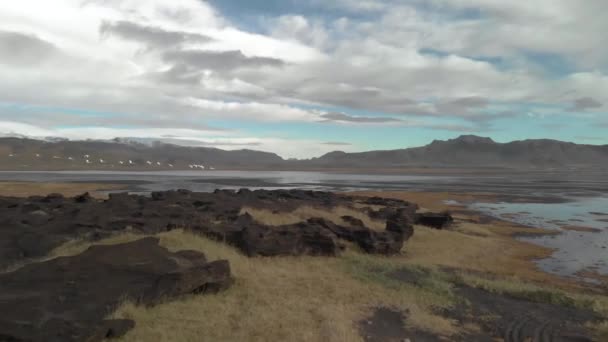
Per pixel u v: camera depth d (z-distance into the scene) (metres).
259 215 30.41
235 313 11.40
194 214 25.22
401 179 153.38
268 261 18.48
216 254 16.38
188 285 12.09
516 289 16.42
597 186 110.00
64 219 23.14
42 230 19.91
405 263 21.03
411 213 38.97
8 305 9.20
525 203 63.22
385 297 14.20
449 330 11.74
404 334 11.19
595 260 25.88
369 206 47.75
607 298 16.80
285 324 10.85
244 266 16.19
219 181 119.31
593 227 40.25
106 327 9.07
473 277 18.52
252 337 9.97
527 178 172.12
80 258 12.22
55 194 35.53
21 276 10.88
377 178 162.25
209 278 12.78
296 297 13.27
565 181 141.88
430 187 100.94
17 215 23.72
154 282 11.62
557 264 24.72
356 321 11.77
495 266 23.42
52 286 10.58
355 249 23.94
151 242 14.04
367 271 18.14
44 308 9.37
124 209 27.23
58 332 8.46
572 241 32.78
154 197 37.22
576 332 12.12
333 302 13.19
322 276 16.48
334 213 36.25
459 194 78.50
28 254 16.72
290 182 119.81
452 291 15.94
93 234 18.67
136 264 12.24
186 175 175.50
